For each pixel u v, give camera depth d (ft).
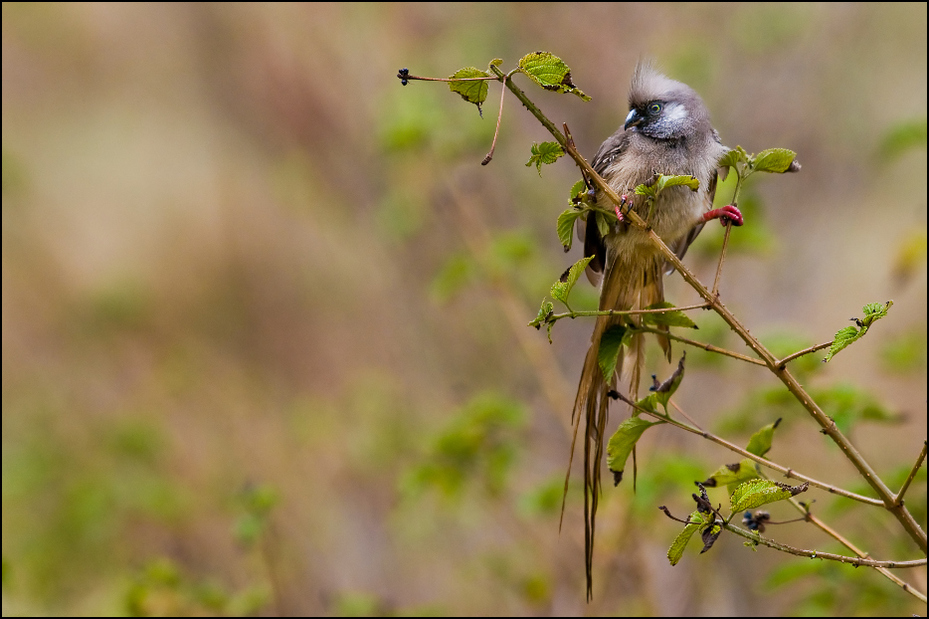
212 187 64.03
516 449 31.22
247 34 56.65
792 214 42.91
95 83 66.74
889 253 40.63
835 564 24.08
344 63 51.62
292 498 43.62
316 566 40.73
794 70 43.78
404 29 50.80
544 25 47.60
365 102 50.72
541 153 15.99
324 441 47.09
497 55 45.44
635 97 22.93
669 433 34.78
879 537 27.25
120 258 64.69
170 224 64.03
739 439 31.04
